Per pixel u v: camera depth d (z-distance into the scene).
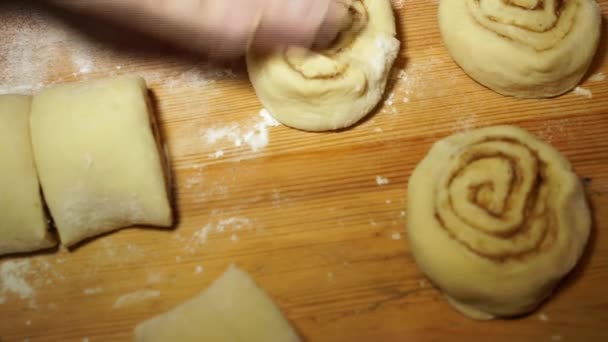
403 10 0.33
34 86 0.32
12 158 0.27
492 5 0.30
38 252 0.29
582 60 0.30
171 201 0.30
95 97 0.28
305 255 0.28
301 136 0.31
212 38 0.30
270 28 0.28
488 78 0.30
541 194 0.27
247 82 0.32
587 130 0.30
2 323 0.28
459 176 0.27
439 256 0.26
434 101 0.31
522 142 0.28
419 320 0.27
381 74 0.30
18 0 0.34
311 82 0.29
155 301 0.28
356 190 0.29
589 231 0.27
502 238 0.26
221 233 0.29
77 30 0.34
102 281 0.28
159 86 0.32
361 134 0.31
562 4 0.30
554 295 0.27
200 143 0.31
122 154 0.28
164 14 0.28
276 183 0.30
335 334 0.27
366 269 0.28
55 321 0.28
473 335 0.27
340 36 0.30
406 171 0.30
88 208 0.28
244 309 0.26
